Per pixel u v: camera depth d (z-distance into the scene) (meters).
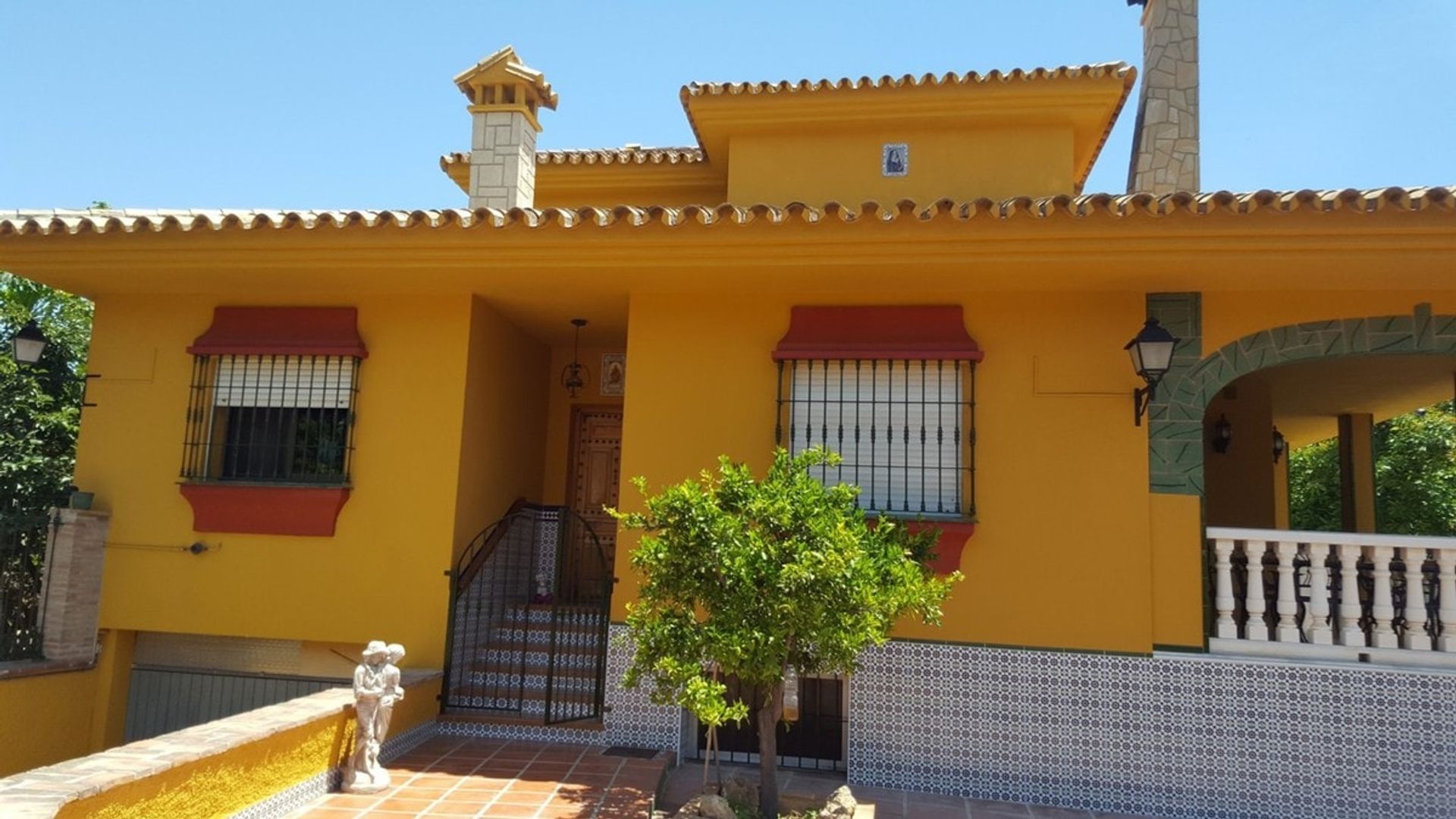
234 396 7.89
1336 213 5.59
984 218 5.96
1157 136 8.62
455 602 7.41
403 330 7.76
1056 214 5.84
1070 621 6.56
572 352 10.05
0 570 7.18
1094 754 6.41
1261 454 9.57
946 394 6.95
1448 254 5.74
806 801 6.20
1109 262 6.16
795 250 6.41
